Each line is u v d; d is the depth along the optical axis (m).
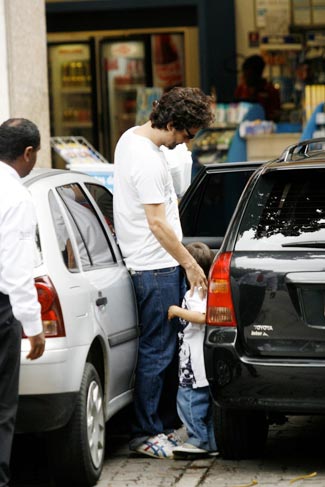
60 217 13.00
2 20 22.50
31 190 12.80
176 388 14.61
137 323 14.38
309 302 12.27
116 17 33.81
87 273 13.11
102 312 13.14
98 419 12.91
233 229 12.84
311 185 12.88
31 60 23.58
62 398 11.96
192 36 33.75
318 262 12.29
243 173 17.94
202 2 33.16
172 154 15.37
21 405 11.82
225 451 13.62
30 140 11.25
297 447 14.31
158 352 14.09
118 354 13.62
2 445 11.01
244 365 12.41
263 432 13.72
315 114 28.25
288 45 33.09
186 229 17.78
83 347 12.38
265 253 12.52
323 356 12.23
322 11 33.09
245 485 12.51
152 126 13.79
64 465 12.42
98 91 34.09
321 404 12.22
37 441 15.23
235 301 12.52
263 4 33.12
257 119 30.45
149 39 33.84
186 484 12.66
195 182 17.70
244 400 12.48
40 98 23.95
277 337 12.36
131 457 14.14
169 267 14.01
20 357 11.25
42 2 24.16
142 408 14.14
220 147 30.05
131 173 13.76
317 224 12.58
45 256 12.29
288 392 12.30
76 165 20.28
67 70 34.12
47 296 11.99
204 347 12.69
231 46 33.19
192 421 13.88
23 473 13.53
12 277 10.76
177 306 13.98
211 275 12.70
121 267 14.31
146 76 33.94
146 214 13.70
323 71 32.34
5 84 22.56
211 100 13.84
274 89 31.89
